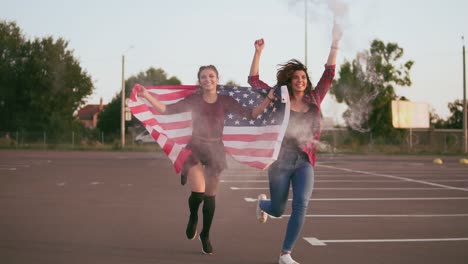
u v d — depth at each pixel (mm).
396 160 23469
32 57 40812
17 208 7629
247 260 4672
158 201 8555
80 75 41656
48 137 36156
